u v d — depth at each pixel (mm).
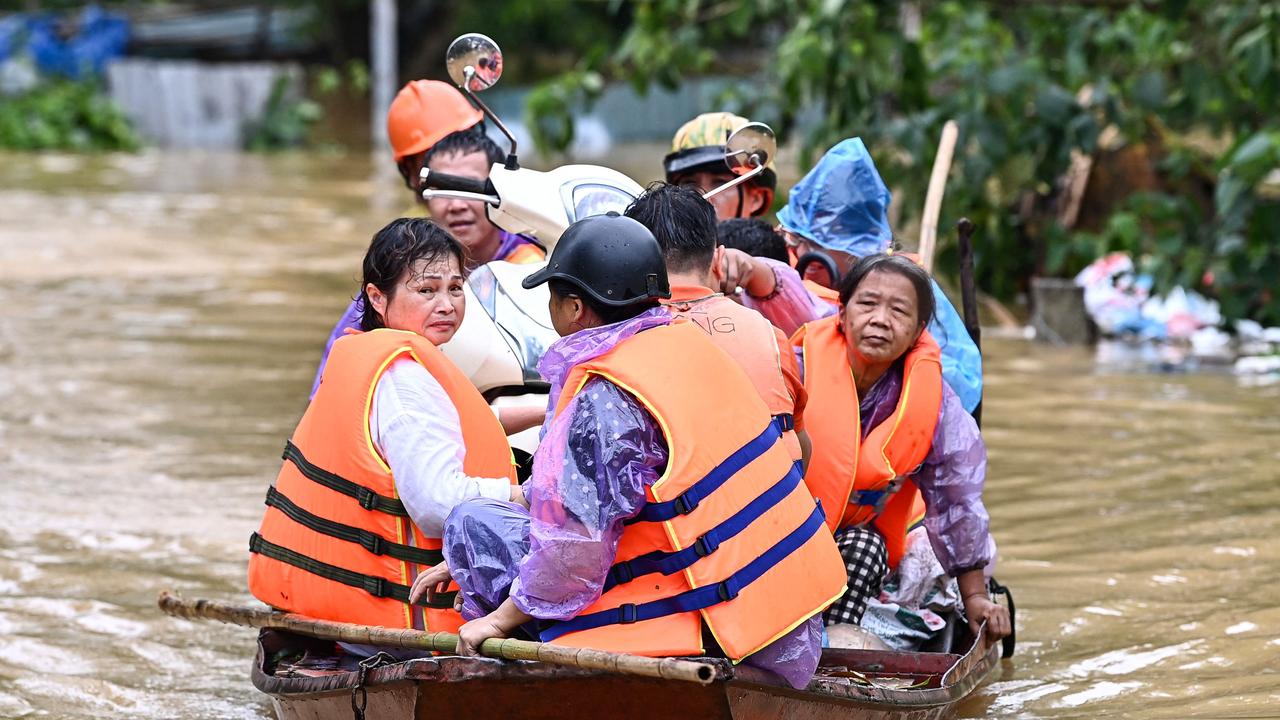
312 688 9195
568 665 8305
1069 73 24938
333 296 27891
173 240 34344
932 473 10836
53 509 15680
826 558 8867
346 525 9562
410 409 9375
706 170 12773
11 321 25125
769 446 8734
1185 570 13695
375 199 42906
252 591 10078
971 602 11102
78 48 63031
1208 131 27688
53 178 46844
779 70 24234
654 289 8594
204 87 60281
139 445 18031
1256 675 11328
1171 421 18797
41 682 11633
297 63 71062
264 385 21078
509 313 11406
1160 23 24469
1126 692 11141
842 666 10219
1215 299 24375
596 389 8359
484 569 8945
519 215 11172
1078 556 14148
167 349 23266
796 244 12719
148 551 14547
